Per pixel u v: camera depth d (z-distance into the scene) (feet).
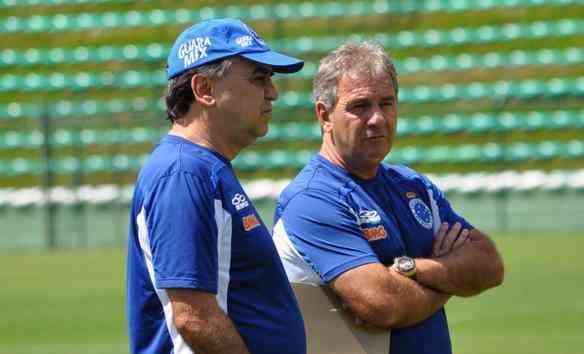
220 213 43.47
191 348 42.91
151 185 43.47
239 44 44.55
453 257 52.21
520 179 216.54
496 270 53.06
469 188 216.54
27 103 268.82
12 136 256.93
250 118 44.80
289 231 52.39
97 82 271.49
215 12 285.64
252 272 44.47
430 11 278.05
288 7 283.79
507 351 102.27
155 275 42.91
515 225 214.69
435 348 52.60
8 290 154.30
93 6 291.58
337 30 276.62
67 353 107.55
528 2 276.62
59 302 141.59
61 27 288.71
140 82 270.46
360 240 51.49
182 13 286.87
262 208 222.07
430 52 270.05
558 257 167.73
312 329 51.80
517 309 125.18
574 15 272.92
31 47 284.61
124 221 221.87
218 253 43.55
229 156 45.52
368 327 51.72
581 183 213.05
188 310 42.42
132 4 290.76
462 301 131.95
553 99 247.70
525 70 261.85
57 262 186.29
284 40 274.98
